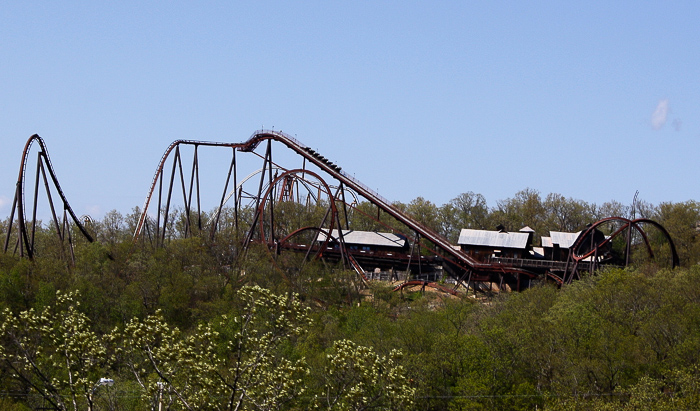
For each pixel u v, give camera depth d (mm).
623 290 65750
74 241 117312
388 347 60281
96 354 29766
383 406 33156
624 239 122875
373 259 110875
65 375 40156
